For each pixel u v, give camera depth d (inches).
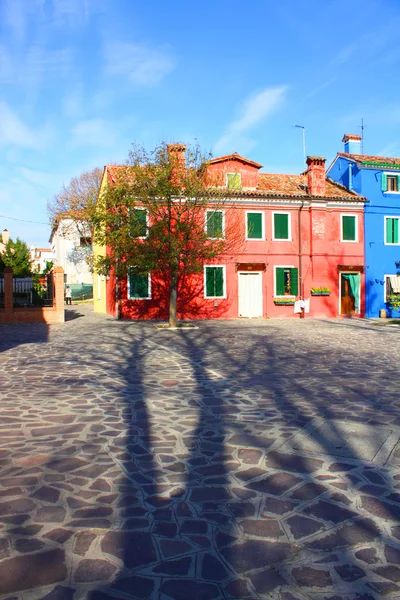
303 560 109.1
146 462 170.9
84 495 143.2
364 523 126.4
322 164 1124.5
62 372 354.6
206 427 214.2
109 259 810.8
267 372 360.5
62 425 215.9
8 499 139.9
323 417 231.5
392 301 1132.5
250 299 1081.4
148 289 1014.4
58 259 1879.9
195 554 111.3
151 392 287.0
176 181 768.3
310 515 130.9
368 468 165.9
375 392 289.3
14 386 302.4
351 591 98.0
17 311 879.1
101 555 110.5
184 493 144.9
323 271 1111.0
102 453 180.1
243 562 108.1
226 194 844.6
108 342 564.4
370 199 1159.6
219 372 359.6
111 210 804.6
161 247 758.5
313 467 166.9
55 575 102.9
